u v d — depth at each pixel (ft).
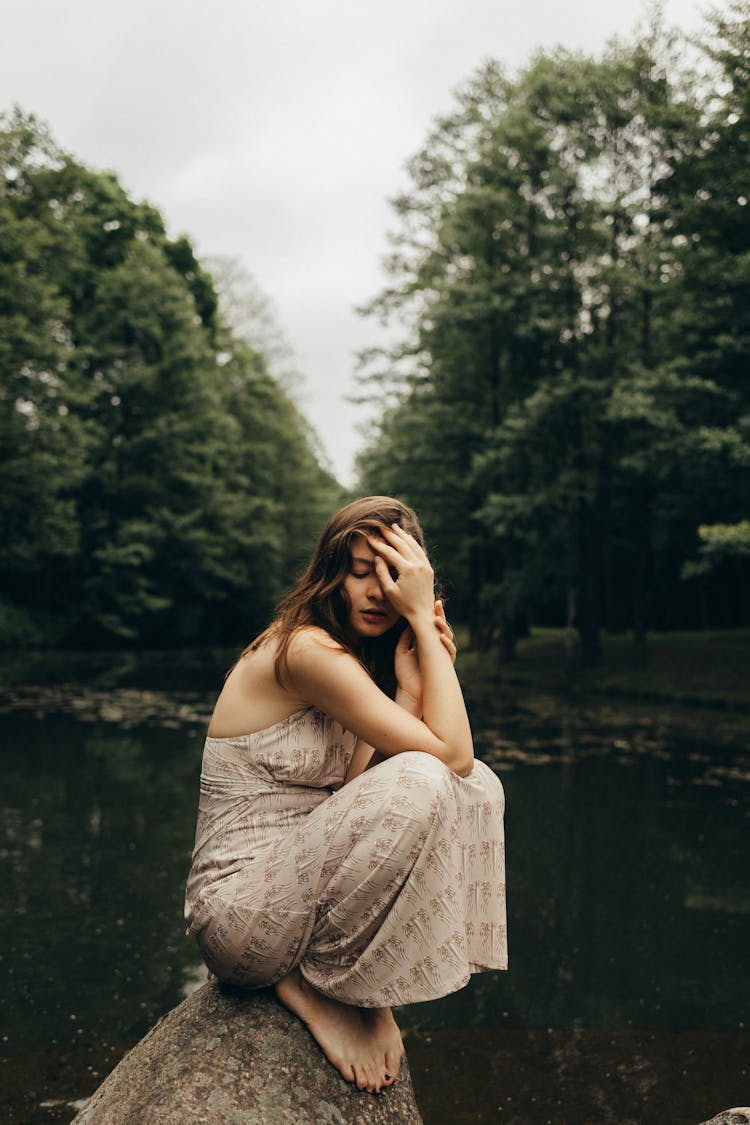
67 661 75.61
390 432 71.00
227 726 6.88
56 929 14.15
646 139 58.85
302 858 6.25
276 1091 6.03
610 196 60.13
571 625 62.49
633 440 58.75
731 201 49.47
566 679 61.52
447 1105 9.14
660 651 69.15
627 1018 11.32
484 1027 11.05
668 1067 10.00
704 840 20.62
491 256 65.10
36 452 69.77
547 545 64.85
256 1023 6.40
